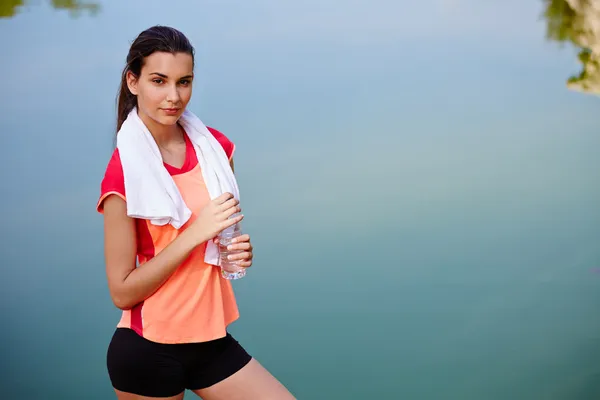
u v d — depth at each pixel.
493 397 3.30
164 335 2.08
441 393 3.37
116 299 2.05
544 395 3.36
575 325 3.85
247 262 2.12
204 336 2.13
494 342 3.73
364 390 3.36
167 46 2.01
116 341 2.13
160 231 2.07
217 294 2.15
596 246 4.46
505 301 4.05
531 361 3.61
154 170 2.05
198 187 2.14
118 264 2.04
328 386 3.40
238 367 2.21
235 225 2.13
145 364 2.09
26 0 6.88
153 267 2.00
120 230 2.03
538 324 3.88
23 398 3.38
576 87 6.09
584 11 6.65
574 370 3.52
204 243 2.10
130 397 2.14
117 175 2.02
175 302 2.08
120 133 2.08
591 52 6.43
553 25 6.79
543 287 4.14
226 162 2.19
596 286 4.14
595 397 3.29
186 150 2.17
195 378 2.21
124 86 2.13
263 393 2.21
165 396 2.13
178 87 2.04
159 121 2.06
